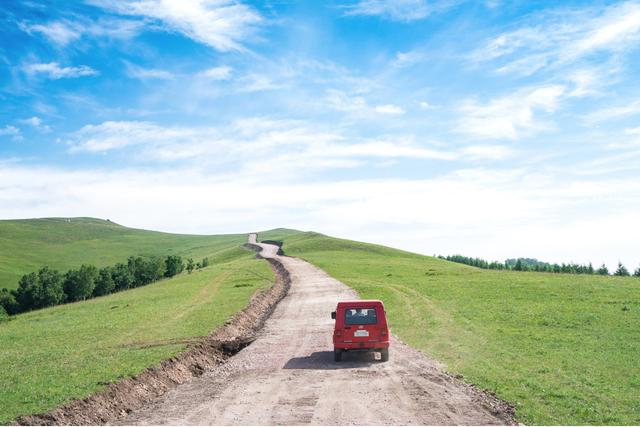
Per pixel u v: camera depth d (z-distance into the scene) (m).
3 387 18.23
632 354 22.33
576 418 13.27
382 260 106.38
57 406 15.19
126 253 195.38
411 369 19.84
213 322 35.56
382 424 12.62
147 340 28.97
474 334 28.64
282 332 32.34
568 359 21.33
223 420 13.48
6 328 41.59
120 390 17.70
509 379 17.61
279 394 16.22
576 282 54.44
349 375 18.92
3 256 159.12
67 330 36.22
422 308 40.91
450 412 13.70
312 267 91.12
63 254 181.12
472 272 74.19
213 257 157.25
